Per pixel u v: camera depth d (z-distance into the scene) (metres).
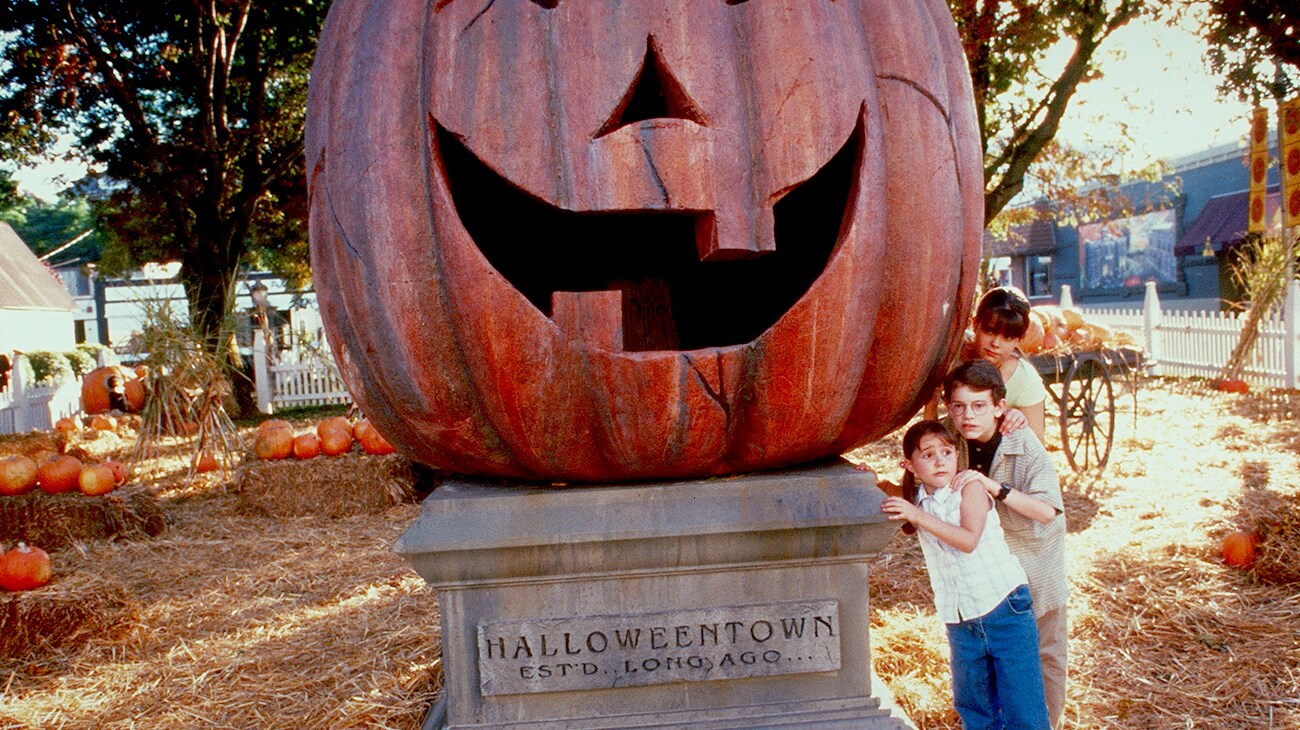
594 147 2.22
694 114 2.26
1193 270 22.19
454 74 2.27
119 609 4.64
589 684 2.53
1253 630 3.93
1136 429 9.37
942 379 2.84
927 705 3.23
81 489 6.91
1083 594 4.38
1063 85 9.37
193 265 15.59
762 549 2.52
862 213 2.32
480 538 2.44
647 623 2.53
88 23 14.80
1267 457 7.72
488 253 3.28
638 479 2.56
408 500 7.55
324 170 2.50
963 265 2.62
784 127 2.29
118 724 3.49
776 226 3.21
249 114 16.41
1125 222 24.19
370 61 2.40
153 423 9.41
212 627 4.62
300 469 7.36
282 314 24.52
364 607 4.74
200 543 6.46
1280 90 7.80
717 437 2.39
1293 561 4.45
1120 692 3.41
